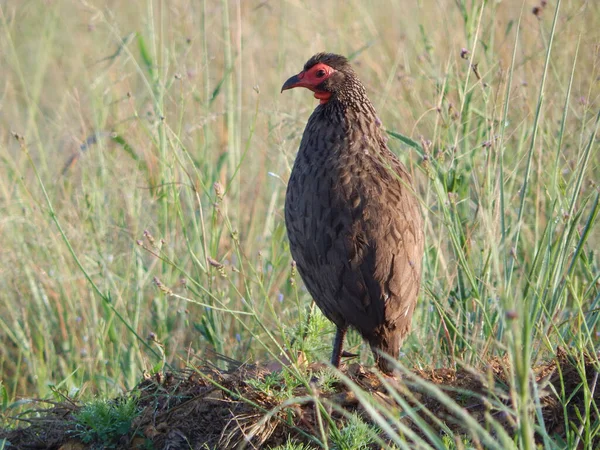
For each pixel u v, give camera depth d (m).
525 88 11.18
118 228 11.34
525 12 12.83
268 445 7.65
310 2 15.51
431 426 7.57
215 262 7.98
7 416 9.09
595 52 9.57
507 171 10.17
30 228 11.88
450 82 11.10
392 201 8.37
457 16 13.30
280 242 11.72
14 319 10.77
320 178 8.55
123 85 14.73
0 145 12.52
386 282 8.09
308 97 13.62
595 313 8.90
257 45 14.88
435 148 10.66
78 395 9.37
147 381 8.59
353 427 7.07
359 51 12.70
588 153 8.37
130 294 11.16
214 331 10.27
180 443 7.83
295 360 7.84
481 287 8.84
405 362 9.41
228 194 12.17
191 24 14.14
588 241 9.90
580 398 7.69
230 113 12.14
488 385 6.31
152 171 12.25
